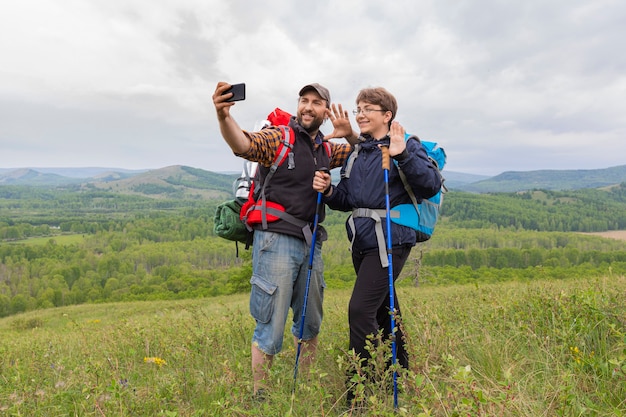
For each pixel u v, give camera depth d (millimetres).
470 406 1909
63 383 3064
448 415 2104
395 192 3143
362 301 3045
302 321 3271
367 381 2680
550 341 3418
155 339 5156
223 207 3400
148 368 4027
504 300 4699
